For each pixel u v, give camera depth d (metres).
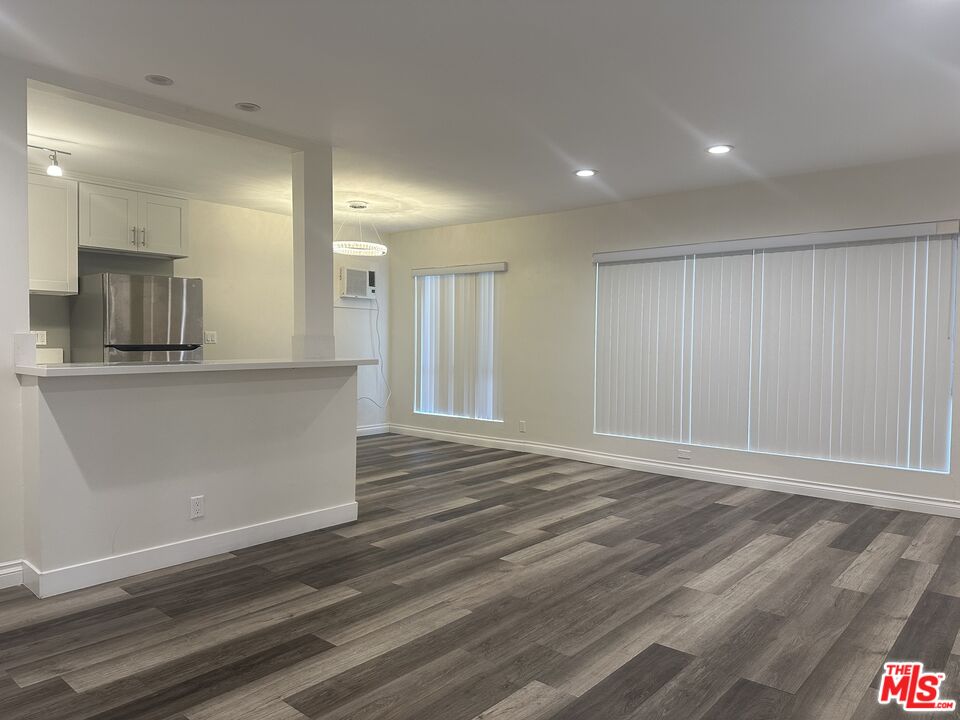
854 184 4.41
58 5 2.35
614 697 2.03
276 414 3.57
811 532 3.76
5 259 2.79
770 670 2.20
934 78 2.94
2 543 2.82
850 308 4.47
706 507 4.31
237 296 6.04
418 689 2.06
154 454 3.07
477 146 4.03
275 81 3.06
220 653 2.29
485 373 6.70
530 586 2.93
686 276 5.23
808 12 2.35
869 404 4.40
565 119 3.54
